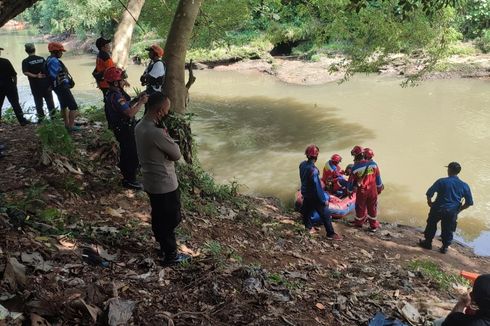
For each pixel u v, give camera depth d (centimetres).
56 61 809
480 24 2477
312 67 2511
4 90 880
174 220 456
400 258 764
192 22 882
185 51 880
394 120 1677
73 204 577
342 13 1145
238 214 791
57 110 855
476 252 858
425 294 595
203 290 446
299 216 923
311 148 802
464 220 981
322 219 811
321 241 787
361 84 2219
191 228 642
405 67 2236
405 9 612
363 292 557
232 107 1945
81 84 2348
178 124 830
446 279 677
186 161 854
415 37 1177
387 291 581
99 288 393
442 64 1419
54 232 471
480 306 302
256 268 531
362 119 1706
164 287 436
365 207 898
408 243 855
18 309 334
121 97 611
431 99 1914
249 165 1286
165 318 385
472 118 1650
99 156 738
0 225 443
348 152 1380
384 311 510
